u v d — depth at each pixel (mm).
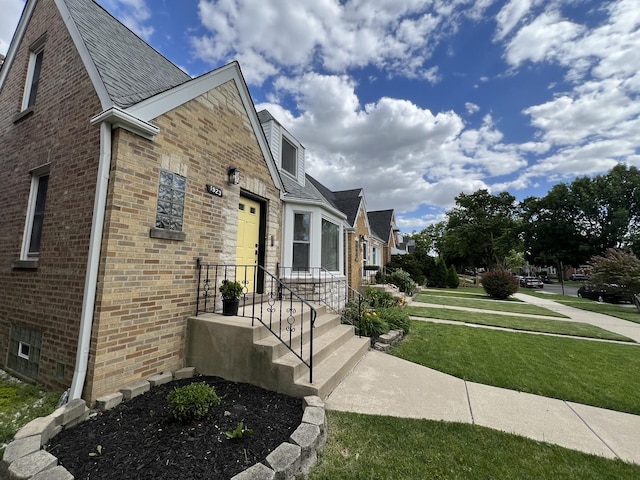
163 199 3645
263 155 6023
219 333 3682
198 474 1943
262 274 6000
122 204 3139
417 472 2164
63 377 3125
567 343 6273
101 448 2199
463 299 14555
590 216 32188
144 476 1923
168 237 3648
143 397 3039
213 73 4617
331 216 8766
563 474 2191
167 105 3727
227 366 3586
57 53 4129
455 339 6297
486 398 3488
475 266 38031
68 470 1965
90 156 3342
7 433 2389
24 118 4508
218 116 4723
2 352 3980
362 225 15492
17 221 4227
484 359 4977
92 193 3223
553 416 3104
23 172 4320
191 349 3838
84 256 3146
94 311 2943
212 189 4445
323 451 2354
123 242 3137
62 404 2811
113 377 2992
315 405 2754
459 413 3084
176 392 2613
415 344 5789
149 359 3383
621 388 3877
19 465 1835
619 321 9398
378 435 2607
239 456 2133
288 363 3303
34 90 4699
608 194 30969
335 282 8469
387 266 21922
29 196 4176
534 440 2635
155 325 3479
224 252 4711
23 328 3762
